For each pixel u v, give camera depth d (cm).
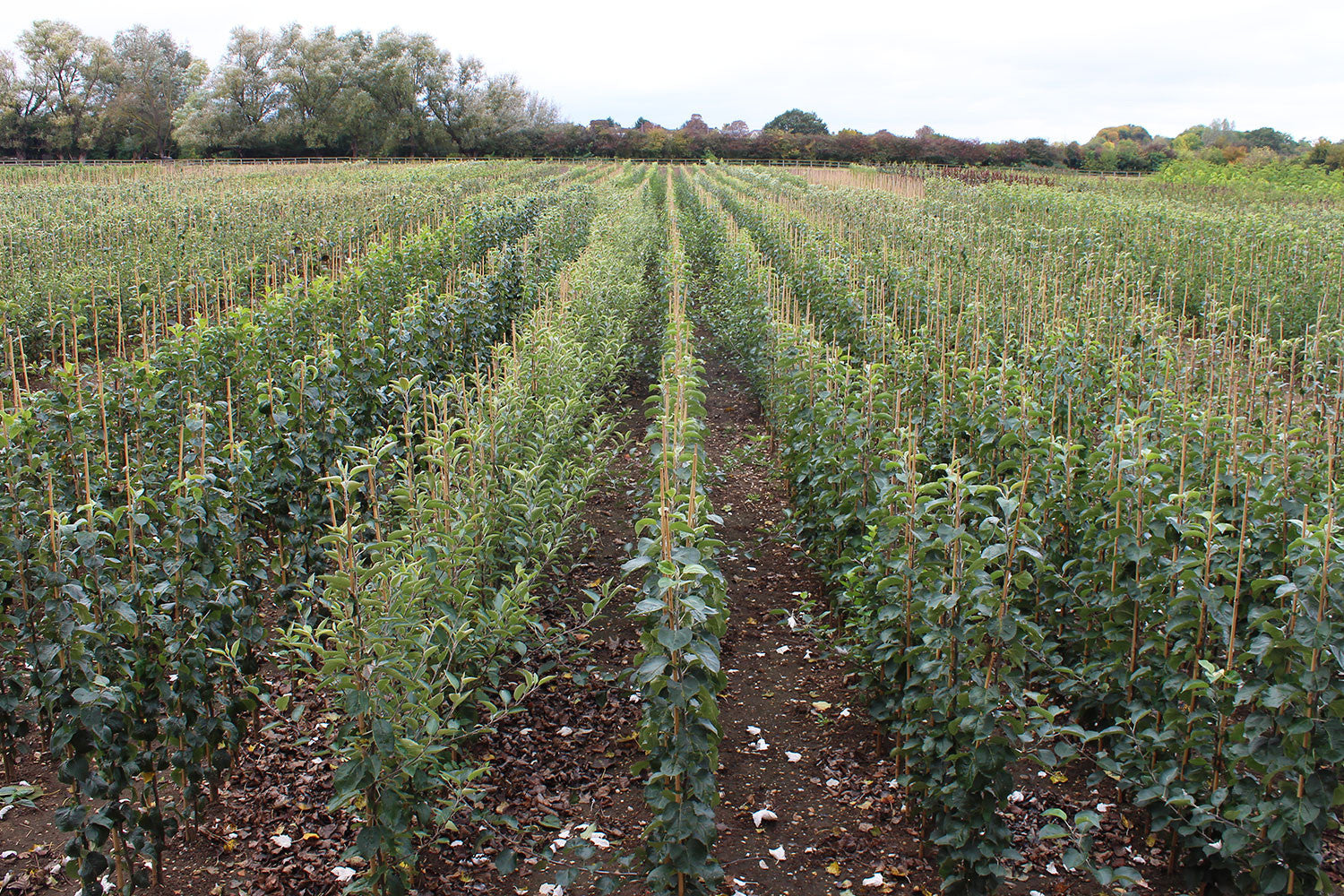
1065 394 711
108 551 426
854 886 410
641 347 1458
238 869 417
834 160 7781
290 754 505
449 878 409
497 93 8194
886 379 834
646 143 8288
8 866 420
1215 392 745
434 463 540
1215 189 3784
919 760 416
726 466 981
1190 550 414
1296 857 347
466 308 1084
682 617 370
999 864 372
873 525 537
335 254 1781
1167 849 431
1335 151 5156
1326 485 500
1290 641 327
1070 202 2508
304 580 586
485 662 468
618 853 428
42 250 1731
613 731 533
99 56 7675
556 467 729
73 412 537
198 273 1412
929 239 1775
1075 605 495
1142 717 430
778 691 584
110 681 392
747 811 465
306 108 7494
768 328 1055
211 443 514
